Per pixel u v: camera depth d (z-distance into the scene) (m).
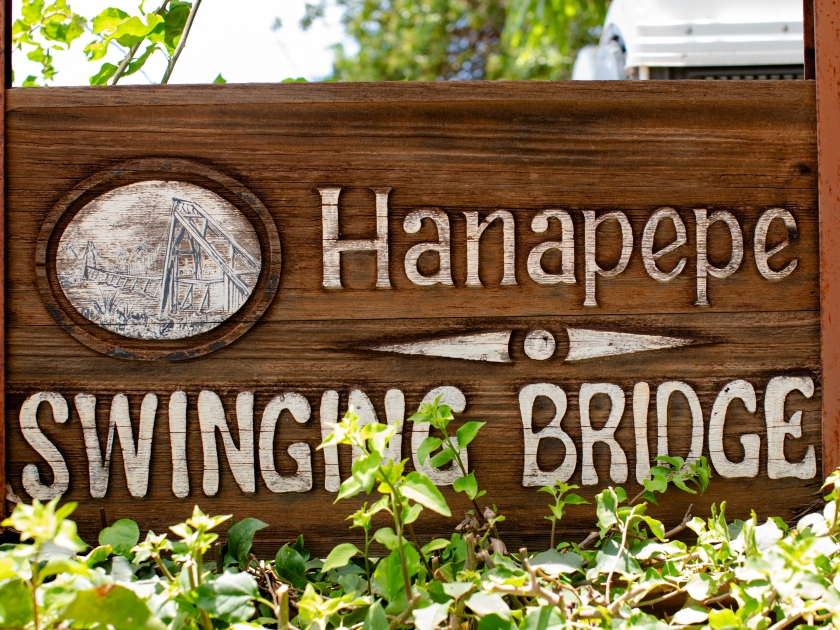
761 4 3.50
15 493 1.86
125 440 1.88
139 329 1.89
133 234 1.90
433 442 1.65
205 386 1.89
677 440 1.92
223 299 1.90
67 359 1.88
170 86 1.90
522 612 1.45
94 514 1.87
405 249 1.93
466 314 1.93
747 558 1.36
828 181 1.93
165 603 1.36
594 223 1.93
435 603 1.38
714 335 1.94
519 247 1.94
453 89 1.92
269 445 1.89
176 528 1.36
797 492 1.93
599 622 1.39
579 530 1.91
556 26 8.49
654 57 3.46
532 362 1.92
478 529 1.81
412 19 13.30
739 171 1.95
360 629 1.48
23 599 1.21
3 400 1.85
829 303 1.93
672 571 1.66
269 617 1.67
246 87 1.91
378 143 1.92
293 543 1.88
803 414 1.94
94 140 1.90
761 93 1.95
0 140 1.88
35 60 2.62
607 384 1.92
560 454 1.92
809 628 1.32
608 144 1.94
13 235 1.89
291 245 1.92
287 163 1.92
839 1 1.93
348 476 1.90
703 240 1.94
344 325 1.92
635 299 1.94
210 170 1.91
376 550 1.89
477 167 1.93
